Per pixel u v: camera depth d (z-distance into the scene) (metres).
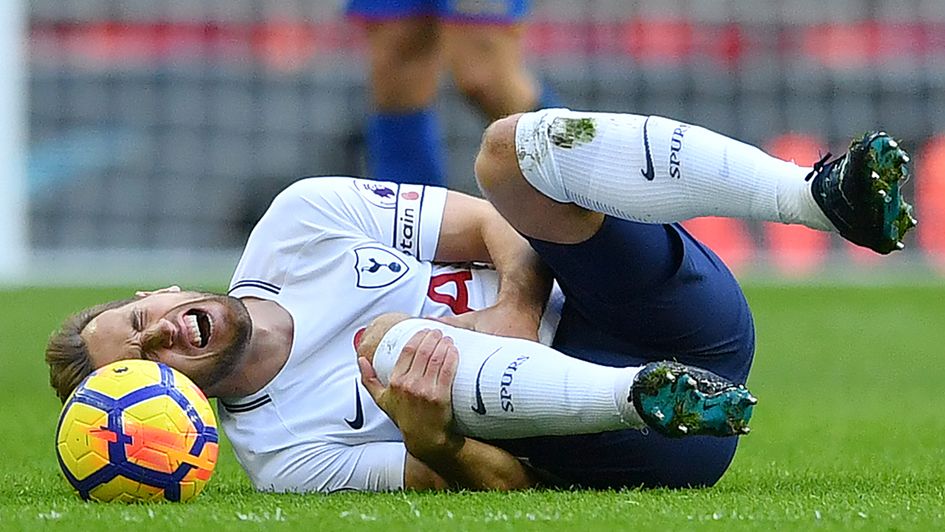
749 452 13.56
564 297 10.56
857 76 48.97
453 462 9.74
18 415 17.27
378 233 10.80
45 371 22.66
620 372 9.14
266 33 47.59
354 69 47.44
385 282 10.56
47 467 12.25
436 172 23.86
